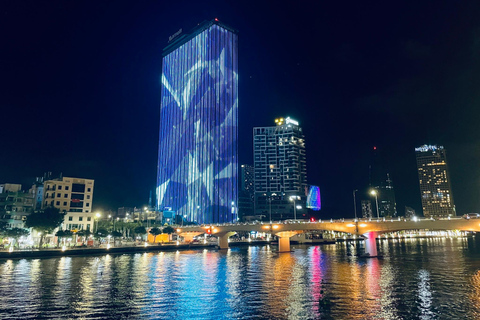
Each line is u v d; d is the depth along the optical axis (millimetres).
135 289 59469
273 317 42281
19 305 48219
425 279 67438
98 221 194625
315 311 44562
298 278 70688
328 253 143250
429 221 96438
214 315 43281
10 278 70250
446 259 109125
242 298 52281
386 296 52500
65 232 140625
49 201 169250
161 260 110500
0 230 137125
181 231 184750
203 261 107625
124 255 130500
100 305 48250
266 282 66250
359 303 48406
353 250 166125
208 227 169625
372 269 83750
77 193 175125
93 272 79562
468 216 93000
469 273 75375
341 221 116125
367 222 110938
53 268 86188
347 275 73938
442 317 41688
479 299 50344
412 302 48750
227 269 86438
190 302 49875
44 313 44375
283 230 134500
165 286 62281
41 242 134875
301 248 187250
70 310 45719
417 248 176750
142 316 43062
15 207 170250
